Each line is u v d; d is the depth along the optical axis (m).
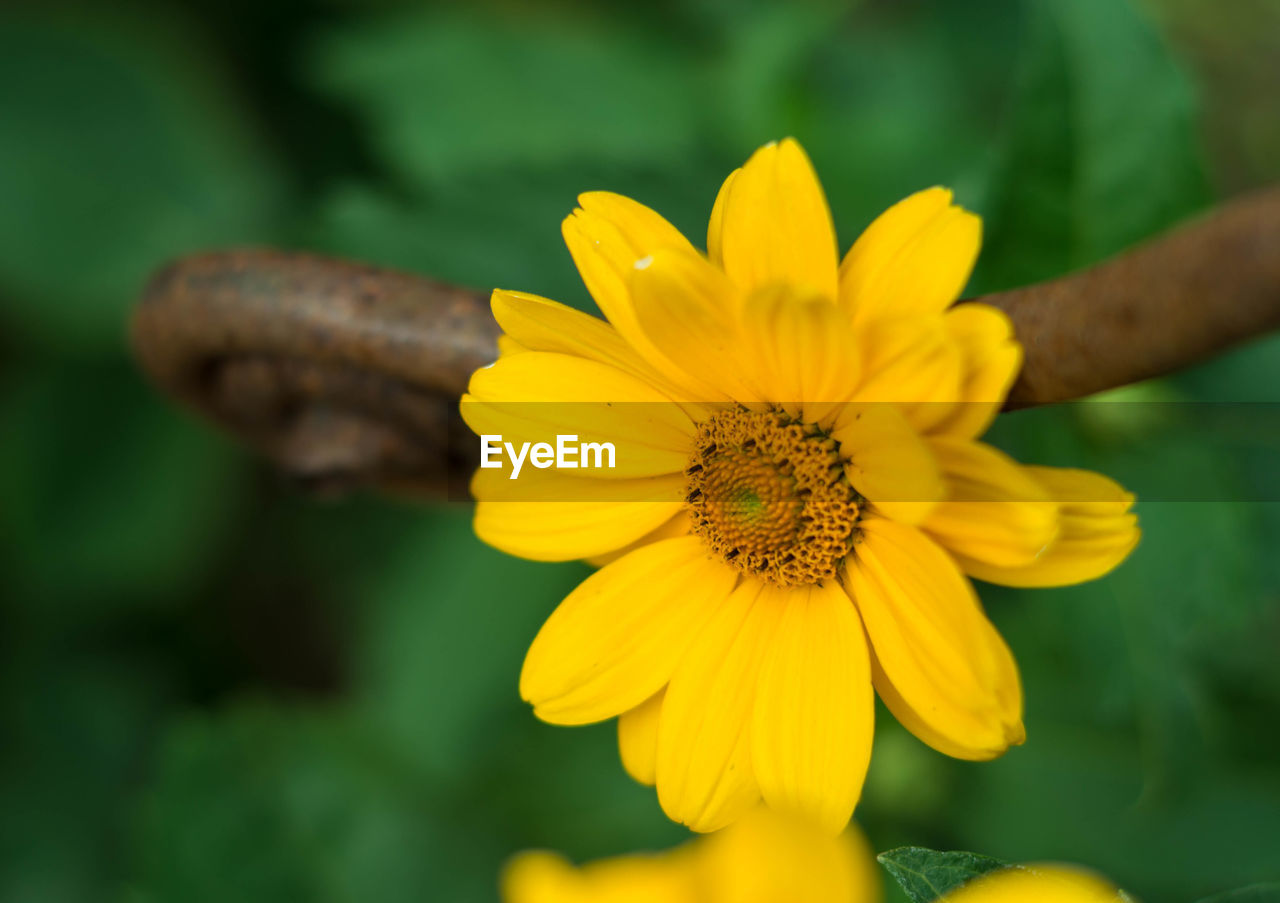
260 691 0.61
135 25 0.60
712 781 0.27
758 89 0.49
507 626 0.47
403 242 0.41
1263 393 0.34
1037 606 0.37
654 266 0.26
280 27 0.62
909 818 0.41
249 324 0.29
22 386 0.58
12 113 0.58
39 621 0.58
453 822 0.46
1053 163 0.32
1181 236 0.24
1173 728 0.35
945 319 0.25
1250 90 0.60
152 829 0.45
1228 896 0.25
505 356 0.27
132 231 0.58
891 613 0.27
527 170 0.43
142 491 0.58
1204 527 0.34
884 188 0.47
